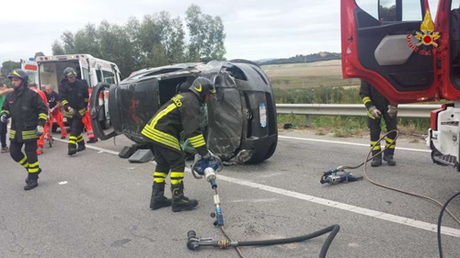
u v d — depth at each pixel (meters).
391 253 3.19
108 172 6.57
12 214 4.72
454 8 3.81
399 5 4.22
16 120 5.73
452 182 4.86
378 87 4.20
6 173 7.02
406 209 4.08
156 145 4.35
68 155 8.35
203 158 4.12
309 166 6.05
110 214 4.51
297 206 4.37
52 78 13.93
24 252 3.64
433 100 4.13
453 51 3.81
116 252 3.53
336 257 3.18
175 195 4.41
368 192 4.67
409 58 4.04
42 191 5.67
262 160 6.35
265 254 3.31
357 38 4.11
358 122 9.37
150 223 4.16
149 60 28.42
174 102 4.29
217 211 3.87
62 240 3.86
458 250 3.17
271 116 6.16
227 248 3.47
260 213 4.23
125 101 7.29
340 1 4.22
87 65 12.39
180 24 29.81
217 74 5.78
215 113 5.82
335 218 3.97
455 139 3.81
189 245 3.46
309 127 9.91
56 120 11.12
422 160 5.96
